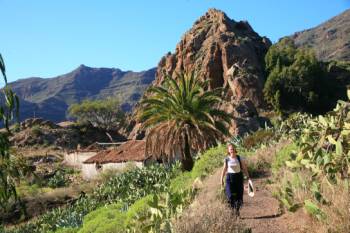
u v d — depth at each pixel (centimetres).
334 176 862
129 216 1655
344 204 714
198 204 1056
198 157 2981
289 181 1009
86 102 14712
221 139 3212
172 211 1021
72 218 2730
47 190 4759
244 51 10638
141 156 4691
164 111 3203
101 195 3453
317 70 10006
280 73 9762
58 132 10462
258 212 984
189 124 3183
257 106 9662
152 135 3244
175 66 12125
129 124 12962
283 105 9512
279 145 1720
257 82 9844
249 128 7294
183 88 3173
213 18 12356
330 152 900
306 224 773
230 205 970
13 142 9781
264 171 1566
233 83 9919
